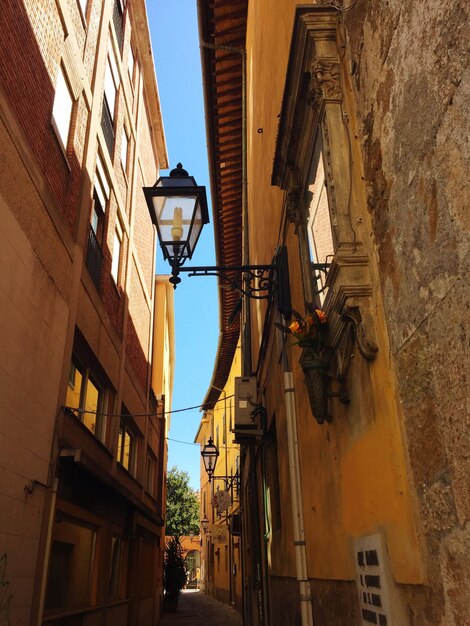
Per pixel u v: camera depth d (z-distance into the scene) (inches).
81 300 343.3
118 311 486.0
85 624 339.3
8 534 220.8
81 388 358.0
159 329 904.9
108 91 466.3
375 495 111.1
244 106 440.1
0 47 226.5
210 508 1405.0
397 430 99.4
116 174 486.0
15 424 231.3
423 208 89.0
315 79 137.8
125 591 486.6
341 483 139.9
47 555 259.8
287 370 230.5
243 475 621.0
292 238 217.3
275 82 259.4
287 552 237.8
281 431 261.4
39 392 261.6
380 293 109.7
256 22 359.3
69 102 342.6
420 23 89.7
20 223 240.8
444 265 81.5
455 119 77.5
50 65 298.8
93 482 356.2
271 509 310.3
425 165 87.9
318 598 173.9
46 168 285.7
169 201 214.7
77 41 355.3
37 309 260.8
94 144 387.9
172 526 1740.9
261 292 392.5
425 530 87.9
